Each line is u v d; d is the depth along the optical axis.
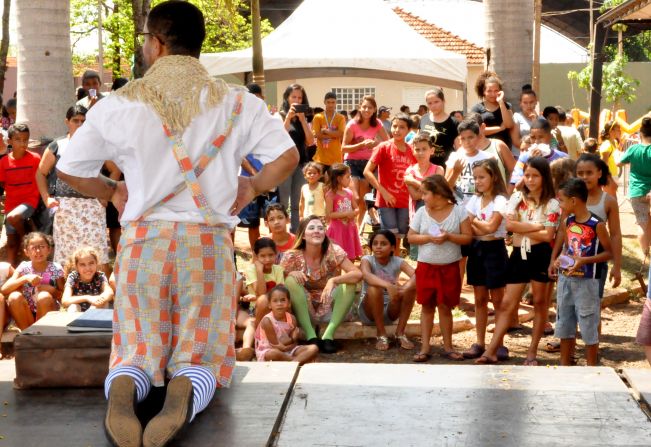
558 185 7.47
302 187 10.19
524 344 7.63
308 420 3.65
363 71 18.19
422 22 29.72
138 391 3.31
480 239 7.14
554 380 4.10
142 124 3.35
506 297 7.08
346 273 7.70
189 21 3.50
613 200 6.78
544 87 32.59
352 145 11.51
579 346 7.70
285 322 7.27
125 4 28.09
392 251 7.87
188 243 3.37
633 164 9.57
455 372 4.24
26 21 10.23
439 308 7.31
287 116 10.69
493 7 10.55
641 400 3.89
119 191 3.63
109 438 3.12
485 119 9.41
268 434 3.47
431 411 3.73
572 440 3.43
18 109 10.45
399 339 7.75
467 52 28.66
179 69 3.42
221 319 3.46
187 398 3.22
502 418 3.64
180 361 3.40
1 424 3.65
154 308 3.38
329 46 15.94
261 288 7.52
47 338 4.06
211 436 3.45
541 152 8.25
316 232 7.67
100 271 7.50
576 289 6.49
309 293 7.78
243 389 3.98
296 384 4.08
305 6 16.92
